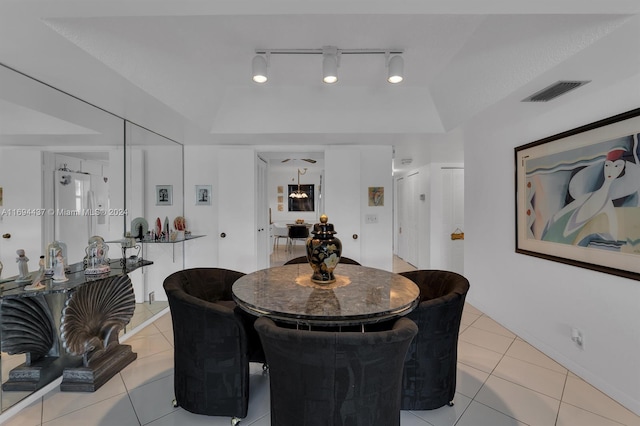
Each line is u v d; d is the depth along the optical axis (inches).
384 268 157.9
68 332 74.8
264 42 83.7
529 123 103.3
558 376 84.9
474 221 136.0
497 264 120.8
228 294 91.7
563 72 69.7
